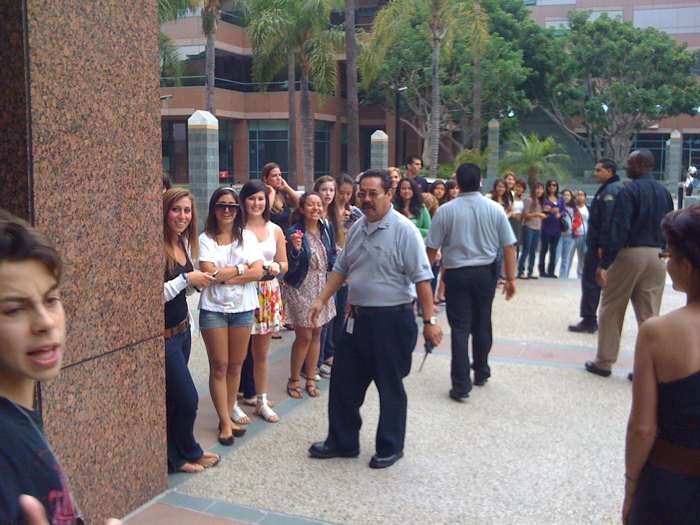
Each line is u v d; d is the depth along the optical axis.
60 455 3.30
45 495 1.35
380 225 4.35
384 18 25.42
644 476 2.26
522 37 35.31
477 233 5.76
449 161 38.56
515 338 8.02
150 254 3.81
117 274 3.59
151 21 3.71
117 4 3.48
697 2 41.81
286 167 38.25
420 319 8.89
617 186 7.79
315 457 4.56
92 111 3.38
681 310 2.21
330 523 3.72
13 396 1.41
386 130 39.88
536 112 41.47
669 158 31.28
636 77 35.41
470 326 5.87
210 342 4.66
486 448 4.76
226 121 38.16
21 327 1.35
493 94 33.25
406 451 4.70
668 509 2.18
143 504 3.87
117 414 3.64
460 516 3.81
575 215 12.54
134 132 3.65
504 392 6.02
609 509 3.91
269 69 27.86
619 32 35.47
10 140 3.09
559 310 9.65
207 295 4.63
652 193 6.10
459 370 5.76
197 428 5.07
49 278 1.39
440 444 4.83
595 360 6.61
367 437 4.97
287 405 5.61
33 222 3.11
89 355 3.44
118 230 3.58
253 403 5.57
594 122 36.09
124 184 3.60
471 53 30.75
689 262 2.17
